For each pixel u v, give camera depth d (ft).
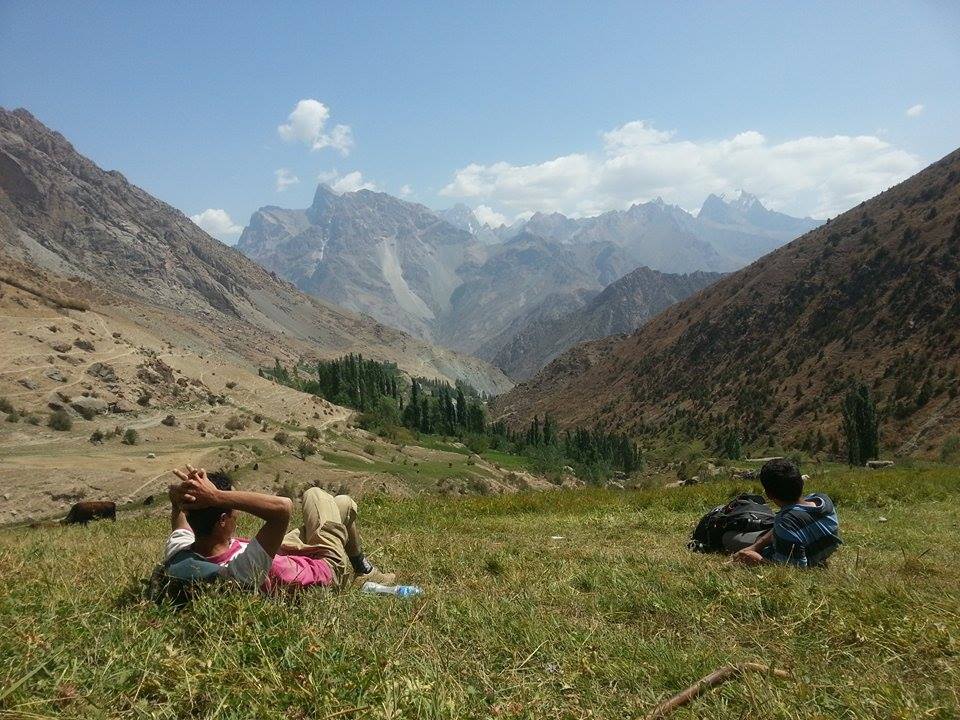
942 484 68.08
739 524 28.91
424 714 10.58
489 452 532.73
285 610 14.82
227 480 17.35
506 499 59.11
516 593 20.03
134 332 483.51
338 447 371.15
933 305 647.97
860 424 405.80
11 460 240.12
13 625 13.65
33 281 530.68
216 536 16.40
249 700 10.74
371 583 19.71
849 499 58.34
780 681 12.83
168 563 16.56
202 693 11.05
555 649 14.62
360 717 10.36
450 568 25.22
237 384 460.96
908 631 15.89
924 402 499.51
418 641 14.25
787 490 26.21
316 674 11.55
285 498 16.42
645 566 25.52
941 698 12.15
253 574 16.15
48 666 11.55
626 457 538.06
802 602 18.28
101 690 10.81
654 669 13.67
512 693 11.87
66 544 32.40
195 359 480.23
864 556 30.66
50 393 331.16
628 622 17.63
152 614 14.69
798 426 599.16
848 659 14.89
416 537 34.50
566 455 529.86
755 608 18.21
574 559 27.86
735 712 11.67
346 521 20.16
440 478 345.92
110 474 233.55
